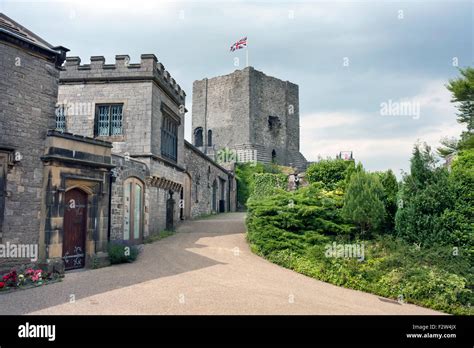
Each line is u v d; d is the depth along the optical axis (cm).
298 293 880
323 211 1340
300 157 4691
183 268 1065
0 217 873
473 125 2169
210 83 4641
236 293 828
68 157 1005
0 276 857
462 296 883
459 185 1181
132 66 1588
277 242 1276
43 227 954
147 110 1569
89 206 1085
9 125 912
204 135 4612
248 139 4216
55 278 910
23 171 932
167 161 1761
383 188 1336
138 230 1469
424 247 1138
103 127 1602
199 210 2594
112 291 805
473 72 2138
